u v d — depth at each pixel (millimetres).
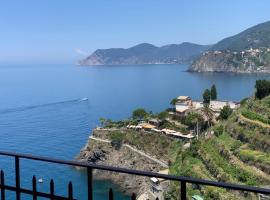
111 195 5527
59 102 189750
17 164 6332
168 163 89688
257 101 81625
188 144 88625
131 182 76000
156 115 116312
